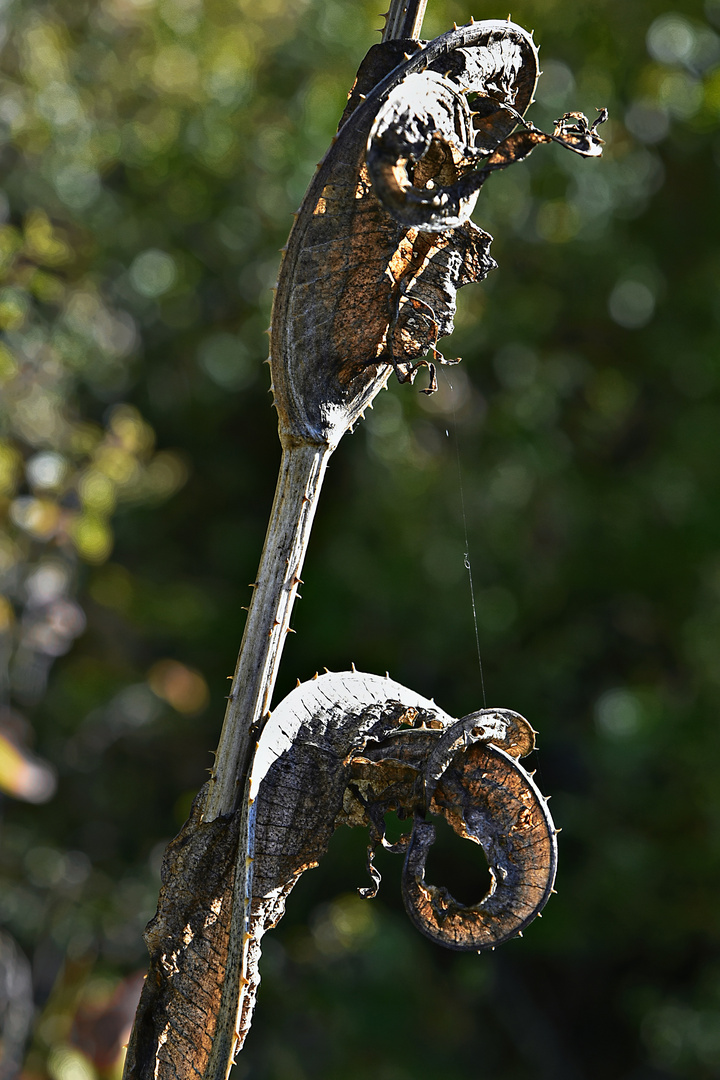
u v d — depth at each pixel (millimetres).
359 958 9062
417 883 1579
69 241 8094
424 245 1523
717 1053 8547
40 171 8047
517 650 10227
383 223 1515
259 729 1589
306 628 10297
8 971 5363
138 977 5168
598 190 9703
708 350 9797
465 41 1441
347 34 10094
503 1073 9242
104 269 9117
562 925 9250
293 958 9172
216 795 1596
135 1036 1624
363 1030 8688
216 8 9773
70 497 6020
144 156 9383
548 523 10070
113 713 9656
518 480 9867
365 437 9852
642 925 9258
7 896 7488
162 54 9367
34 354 6113
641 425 10664
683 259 10375
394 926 9555
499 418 9969
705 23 9773
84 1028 5047
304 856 1618
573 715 10211
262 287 10109
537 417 10031
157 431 11031
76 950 7074
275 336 1550
